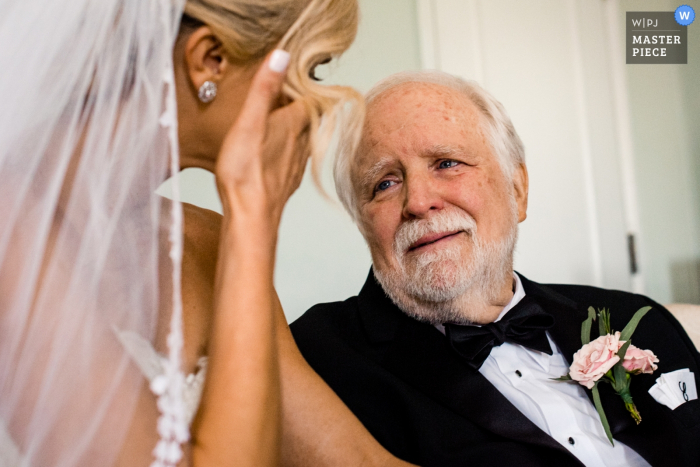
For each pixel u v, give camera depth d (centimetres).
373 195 150
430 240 141
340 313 164
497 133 150
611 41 370
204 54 86
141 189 79
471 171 143
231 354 75
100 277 72
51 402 64
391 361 143
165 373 73
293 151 89
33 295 66
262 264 78
